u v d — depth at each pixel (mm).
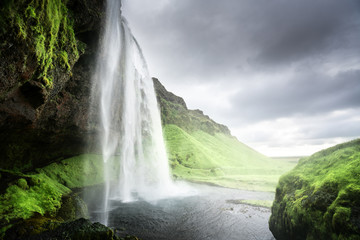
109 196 33562
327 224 8688
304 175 13258
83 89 24344
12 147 18594
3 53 9000
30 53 10414
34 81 12094
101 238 9633
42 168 23141
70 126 24906
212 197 36719
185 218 23391
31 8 9961
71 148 29547
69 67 15688
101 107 30484
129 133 46531
